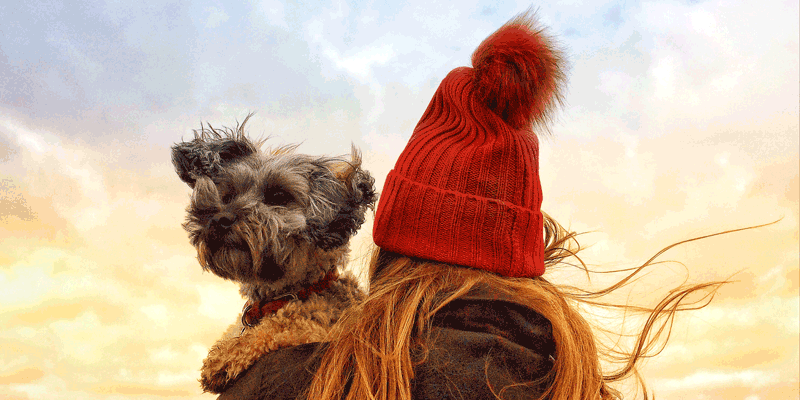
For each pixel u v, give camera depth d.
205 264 2.29
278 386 1.50
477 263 1.55
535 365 1.40
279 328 1.99
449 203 1.60
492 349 1.36
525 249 1.61
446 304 1.45
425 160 1.68
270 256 2.14
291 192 2.26
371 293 1.66
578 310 1.96
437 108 1.89
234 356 1.86
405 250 1.60
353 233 2.35
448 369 1.35
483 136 1.72
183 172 2.40
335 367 1.45
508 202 1.62
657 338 1.82
